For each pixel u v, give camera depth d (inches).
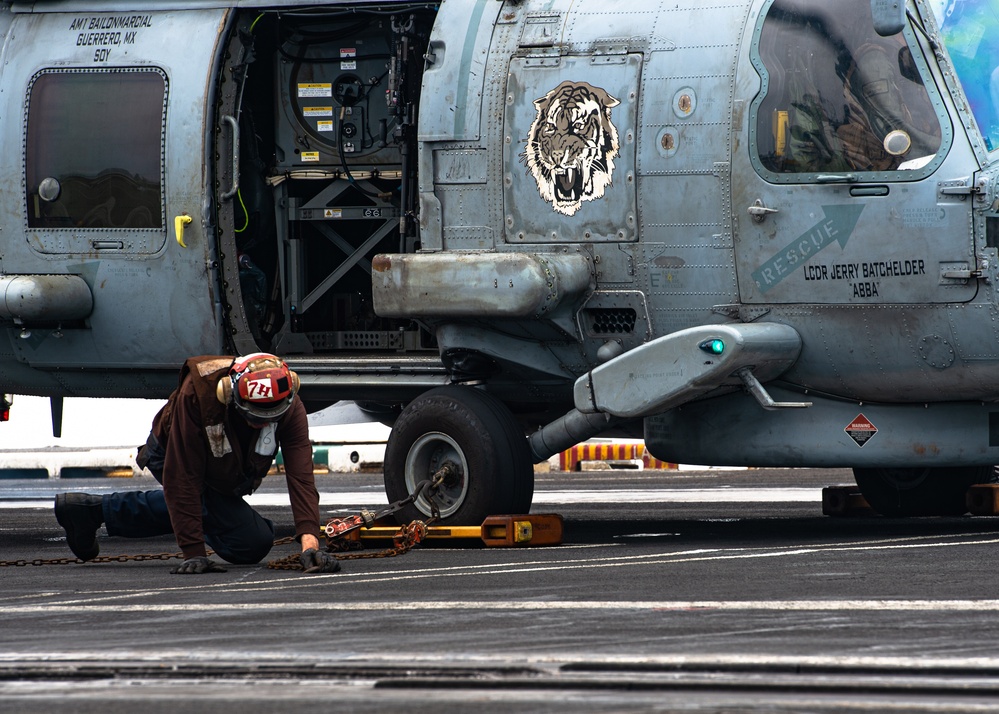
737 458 1243.2
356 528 1195.9
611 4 1273.4
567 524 1480.1
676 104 1216.8
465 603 833.5
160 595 913.5
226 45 1406.3
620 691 581.3
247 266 1441.9
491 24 1300.4
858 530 1318.9
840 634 695.1
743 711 538.0
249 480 1055.6
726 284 1204.5
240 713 551.5
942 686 571.8
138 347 1433.3
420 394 1364.4
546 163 1261.1
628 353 1194.0
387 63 1439.5
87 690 605.9
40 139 1443.2
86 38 1444.4
